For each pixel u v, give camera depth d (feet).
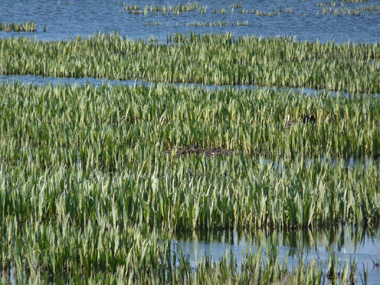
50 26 508.94
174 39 412.57
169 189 114.62
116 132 165.89
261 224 114.21
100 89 224.33
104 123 174.50
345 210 117.60
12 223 99.55
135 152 148.46
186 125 172.86
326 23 548.72
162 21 545.44
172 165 138.21
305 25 538.06
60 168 122.42
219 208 113.60
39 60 289.74
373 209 115.24
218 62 300.81
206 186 119.34
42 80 271.69
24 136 169.99
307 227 114.42
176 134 169.58
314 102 204.85
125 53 336.70
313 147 169.07
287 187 115.85
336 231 112.98
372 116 193.16
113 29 495.41
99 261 89.30
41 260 90.48
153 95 206.18
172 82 274.77
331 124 176.55
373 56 354.33
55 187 113.39
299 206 113.09
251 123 183.73
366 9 627.87
